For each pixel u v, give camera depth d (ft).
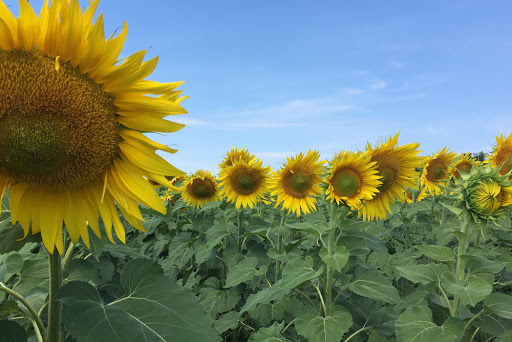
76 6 5.87
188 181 25.98
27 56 6.09
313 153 19.62
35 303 10.15
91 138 6.38
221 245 22.09
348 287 12.62
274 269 20.01
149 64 6.25
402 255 19.81
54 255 6.79
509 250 19.71
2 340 6.11
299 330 11.34
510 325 11.35
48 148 6.11
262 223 23.27
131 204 6.81
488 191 11.26
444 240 19.19
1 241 6.45
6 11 5.80
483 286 10.17
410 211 23.61
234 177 22.38
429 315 10.65
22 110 6.04
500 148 21.42
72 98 6.19
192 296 6.66
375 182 14.49
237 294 18.35
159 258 27.14
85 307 5.88
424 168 24.57
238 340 18.86
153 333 5.66
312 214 18.75
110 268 13.67
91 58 6.15
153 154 6.70
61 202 6.73
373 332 12.79
